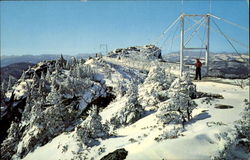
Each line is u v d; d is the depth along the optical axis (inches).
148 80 924.0
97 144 533.3
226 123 454.3
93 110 593.0
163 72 935.7
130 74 3132.4
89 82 2699.3
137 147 423.5
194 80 1005.8
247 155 363.3
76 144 565.3
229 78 1041.5
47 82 2773.1
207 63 1160.2
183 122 483.5
